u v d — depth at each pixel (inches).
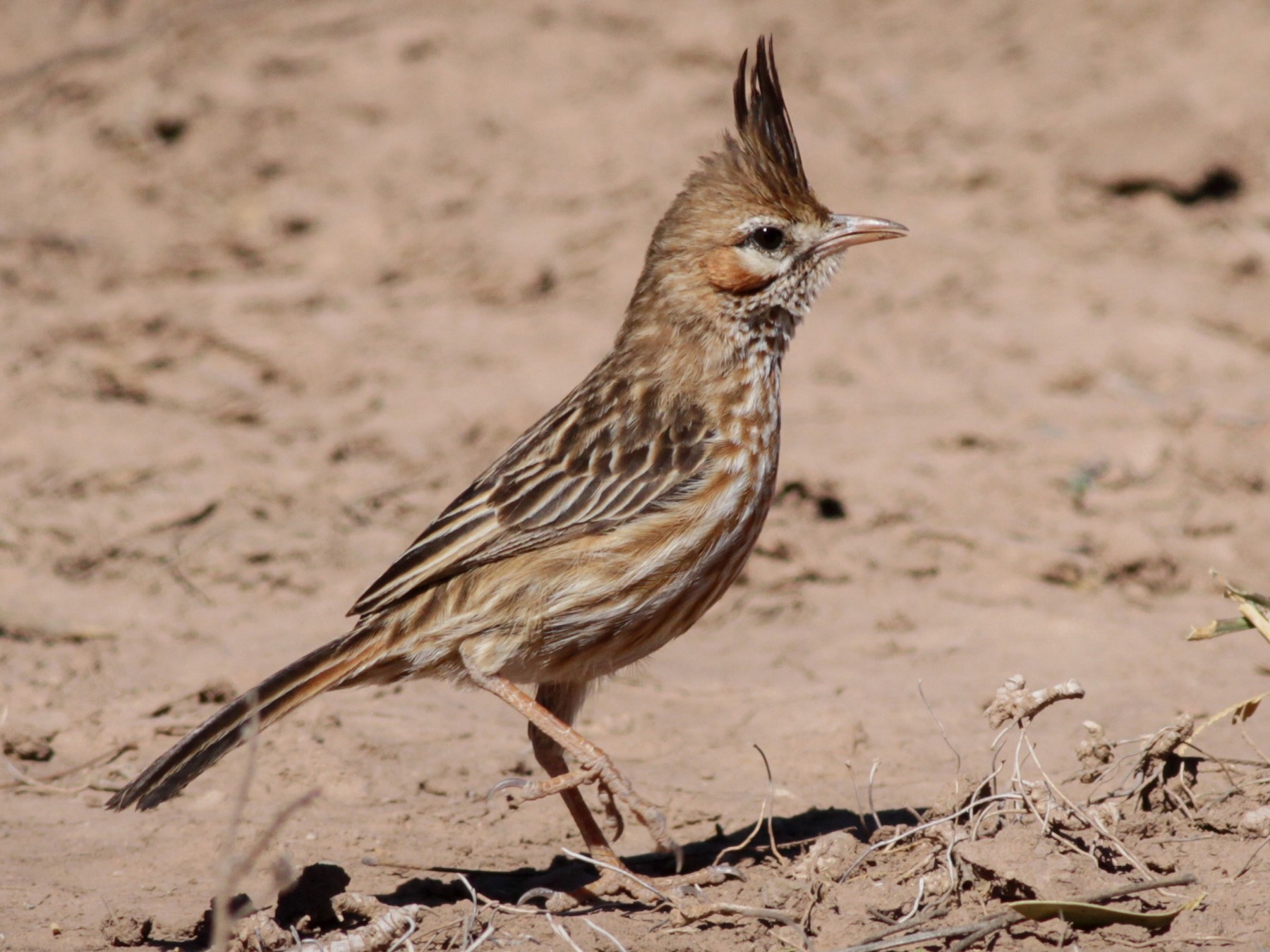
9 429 622.8
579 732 415.2
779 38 1100.5
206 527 553.0
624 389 361.4
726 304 365.7
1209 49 1035.3
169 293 781.9
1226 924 282.2
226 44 1066.7
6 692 427.8
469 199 891.4
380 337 741.3
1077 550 540.4
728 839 355.9
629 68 1048.2
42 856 343.6
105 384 672.4
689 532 340.5
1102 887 291.9
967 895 299.0
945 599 512.7
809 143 944.3
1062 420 658.2
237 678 432.5
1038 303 788.0
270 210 878.4
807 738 402.3
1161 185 901.8
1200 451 618.5
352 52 1050.7
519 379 699.4
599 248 839.7
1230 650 458.0
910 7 1167.6
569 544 334.0
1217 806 323.6
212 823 361.7
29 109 997.8
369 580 522.3
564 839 362.0
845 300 798.5
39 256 818.2
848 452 621.6
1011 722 330.3
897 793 373.1
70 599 500.4
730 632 494.9
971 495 587.5
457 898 327.9
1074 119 968.3
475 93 1008.2
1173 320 764.6
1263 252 842.2
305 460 616.7
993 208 895.1
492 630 331.6
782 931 294.5
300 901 310.3
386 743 405.1
